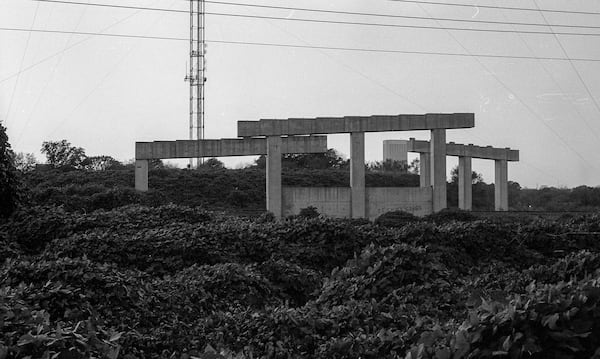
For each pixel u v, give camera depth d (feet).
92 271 37.60
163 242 58.23
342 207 137.90
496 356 21.06
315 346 32.53
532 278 44.29
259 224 69.92
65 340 23.22
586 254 44.27
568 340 20.97
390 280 41.98
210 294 42.45
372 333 32.32
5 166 73.61
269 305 42.68
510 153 192.34
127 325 34.73
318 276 53.26
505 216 124.16
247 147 159.94
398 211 128.57
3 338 23.04
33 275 37.52
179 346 33.47
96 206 122.72
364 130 136.98
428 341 23.76
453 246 67.26
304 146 164.14
